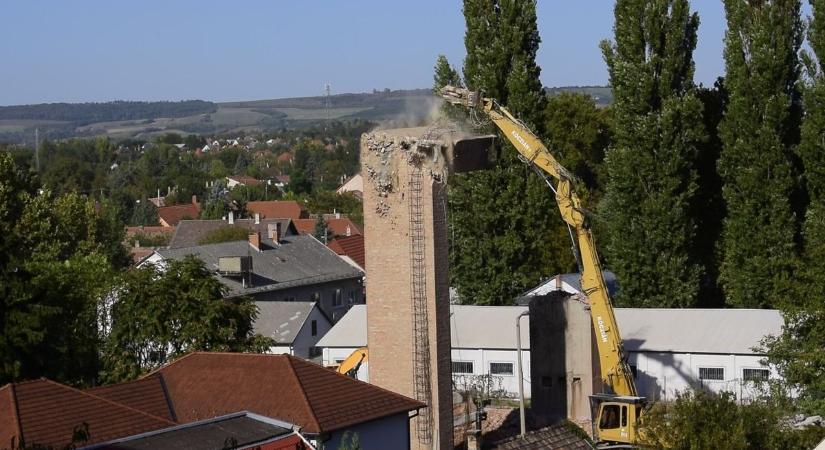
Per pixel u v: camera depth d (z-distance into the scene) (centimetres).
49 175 18888
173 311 5481
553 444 3641
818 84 6681
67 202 8900
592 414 4675
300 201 18025
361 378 6162
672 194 7088
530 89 7519
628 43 7219
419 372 4578
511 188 7494
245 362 4025
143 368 5416
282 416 3697
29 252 6969
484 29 7612
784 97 6812
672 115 7038
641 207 7138
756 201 6844
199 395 3906
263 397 3822
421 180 4588
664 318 6262
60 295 5334
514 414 5725
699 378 5856
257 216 11881
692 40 7231
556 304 5531
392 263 4644
